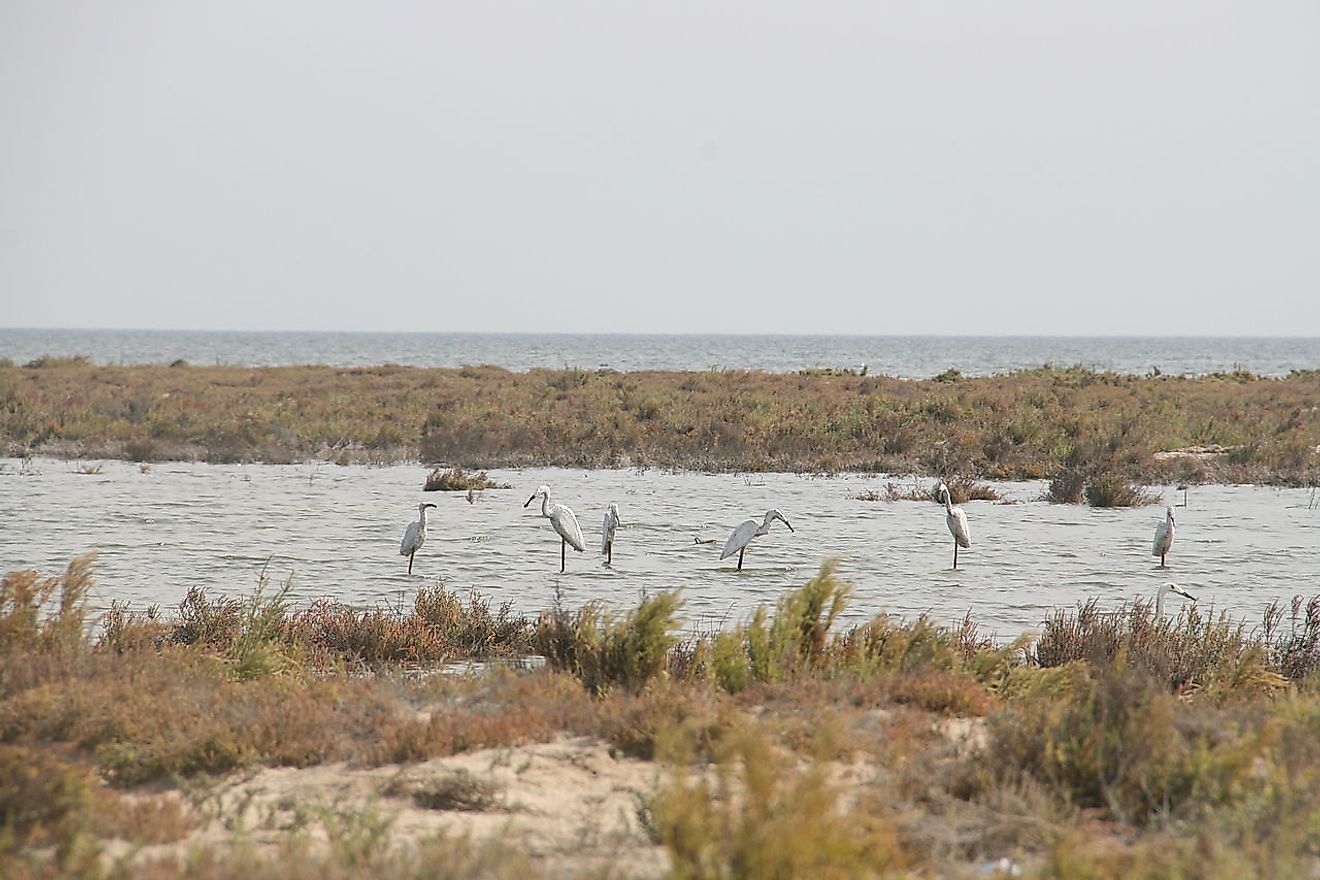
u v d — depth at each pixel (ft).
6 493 322.96
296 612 162.40
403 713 105.29
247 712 102.47
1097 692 95.35
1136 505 318.04
